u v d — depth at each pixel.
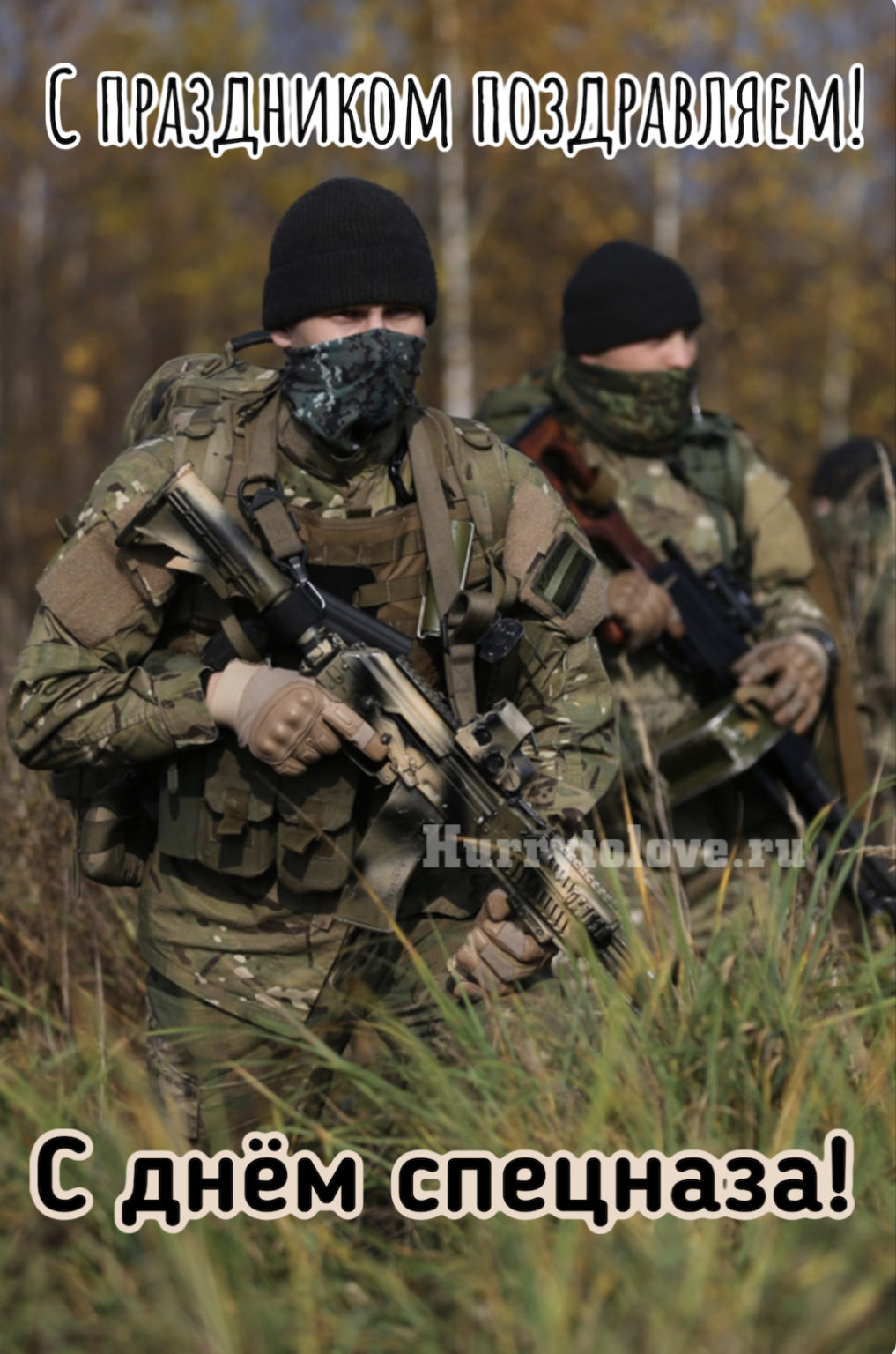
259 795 4.88
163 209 28.59
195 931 5.07
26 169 29.09
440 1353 3.65
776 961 4.73
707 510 7.74
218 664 4.89
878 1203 4.11
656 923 5.24
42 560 22.38
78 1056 5.06
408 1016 5.10
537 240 28.72
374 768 4.84
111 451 29.75
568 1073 4.52
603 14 27.19
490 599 4.93
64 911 6.51
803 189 31.66
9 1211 4.12
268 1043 5.07
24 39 28.38
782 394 32.34
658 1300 3.55
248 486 4.89
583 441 7.79
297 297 4.87
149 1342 3.63
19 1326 3.70
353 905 4.86
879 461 9.09
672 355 7.71
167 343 30.44
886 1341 3.59
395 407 4.90
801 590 7.84
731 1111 4.35
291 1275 4.02
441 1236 4.23
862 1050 4.71
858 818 7.51
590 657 5.28
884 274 33.16
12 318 29.53
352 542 4.93
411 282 4.92
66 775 5.13
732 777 7.42
